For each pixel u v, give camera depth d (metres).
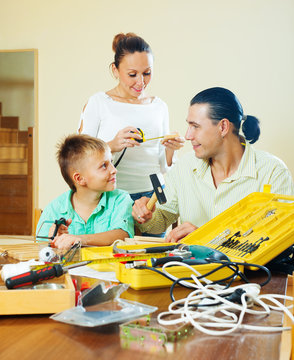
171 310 0.72
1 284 0.87
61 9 4.43
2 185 4.59
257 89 4.12
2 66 4.54
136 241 1.47
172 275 0.90
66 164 1.72
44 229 1.73
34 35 4.50
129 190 2.37
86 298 0.72
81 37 4.41
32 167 4.52
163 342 0.63
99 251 1.18
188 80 4.25
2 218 4.61
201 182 1.59
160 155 2.49
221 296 0.80
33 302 0.74
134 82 2.28
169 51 4.27
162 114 2.48
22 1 4.49
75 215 1.74
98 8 4.37
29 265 0.91
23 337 0.65
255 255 1.05
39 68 4.51
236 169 1.53
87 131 2.33
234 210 1.29
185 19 4.23
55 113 4.49
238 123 1.48
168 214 1.70
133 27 4.32
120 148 2.17
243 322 0.71
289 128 4.08
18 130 4.55
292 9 4.03
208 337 0.65
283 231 1.11
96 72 4.41
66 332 0.67
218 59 4.19
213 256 1.03
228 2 4.14
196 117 1.45
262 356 0.59
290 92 4.07
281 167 1.52
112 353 0.60
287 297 0.79
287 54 4.06
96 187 1.69
